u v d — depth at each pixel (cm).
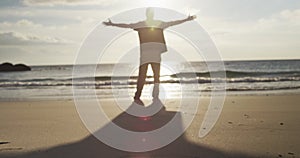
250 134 502
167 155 395
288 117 659
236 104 876
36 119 668
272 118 648
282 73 2669
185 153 402
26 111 797
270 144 441
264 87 1512
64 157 390
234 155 393
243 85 1628
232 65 5869
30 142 464
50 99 1129
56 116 703
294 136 487
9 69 4375
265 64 6053
